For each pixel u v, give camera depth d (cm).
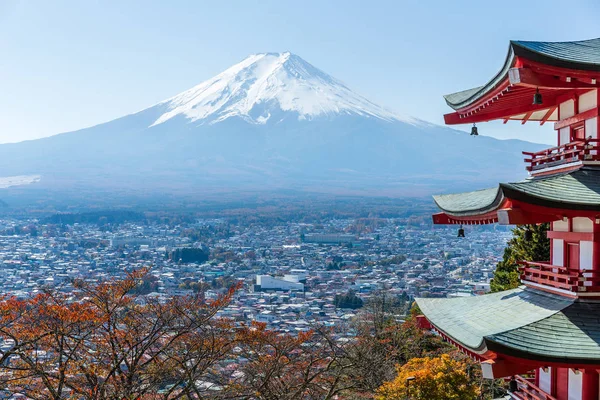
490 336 1333
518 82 1370
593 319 1405
